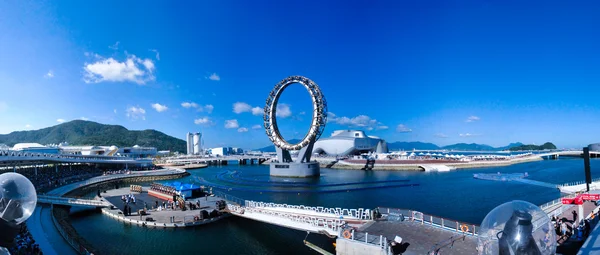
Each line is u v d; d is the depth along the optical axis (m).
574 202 31.12
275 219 41.59
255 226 47.59
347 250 28.19
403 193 81.56
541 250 8.67
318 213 43.12
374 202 70.38
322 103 126.56
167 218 48.62
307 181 110.31
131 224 48.06
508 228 8.92
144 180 116.19
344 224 33.25
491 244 9.19
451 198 73.06
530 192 77.88
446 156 186.12
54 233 41.91
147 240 42.09
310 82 127.19
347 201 72.25
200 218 48.16
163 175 123.38
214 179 120.06
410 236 29.16
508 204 9.60
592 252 22.66
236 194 83.38
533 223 8.84
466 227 29.78
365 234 28.06
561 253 24.70
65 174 107.25
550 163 175.25
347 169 162.12
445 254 25.02
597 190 55.69
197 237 43.25
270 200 74.56
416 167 153.50
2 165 110.00
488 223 9.57
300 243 41.41
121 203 59.62
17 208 8.72
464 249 25.94
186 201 58.69
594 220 32.31
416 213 34.53
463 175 122.19
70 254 34.22
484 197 73.38
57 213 52.62
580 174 115.25
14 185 8.80
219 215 50.06
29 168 120.62
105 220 50.56
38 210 53.84
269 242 41.88
